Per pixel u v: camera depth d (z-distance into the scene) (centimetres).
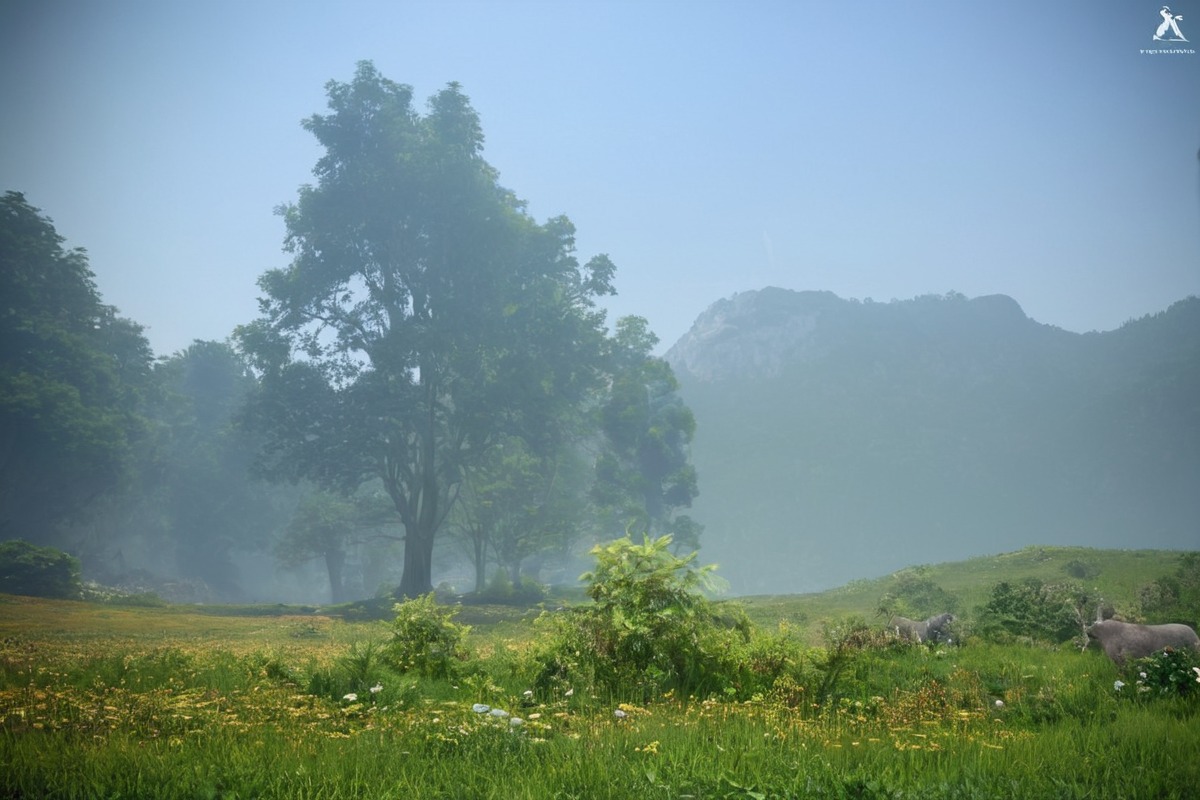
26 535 7044
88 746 609
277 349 5225
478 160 5516
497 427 5653
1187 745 625
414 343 5134
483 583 6956
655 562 1033
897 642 1490
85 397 7225
